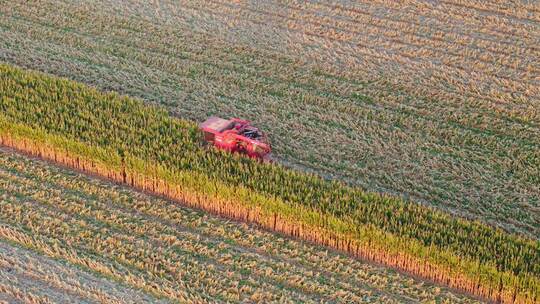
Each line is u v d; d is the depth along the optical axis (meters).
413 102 63.31
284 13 78.44
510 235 45.50
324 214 45.72
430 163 55.12
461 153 56.50
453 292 43.59
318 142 56.97
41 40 70.56
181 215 48.66
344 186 49.34
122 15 76.19
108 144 51.78
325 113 60.91
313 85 65.31
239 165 49.97
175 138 53.03
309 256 45.66
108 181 51.62
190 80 64.75
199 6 79.06
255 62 68.31
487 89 65.88
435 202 51.16
